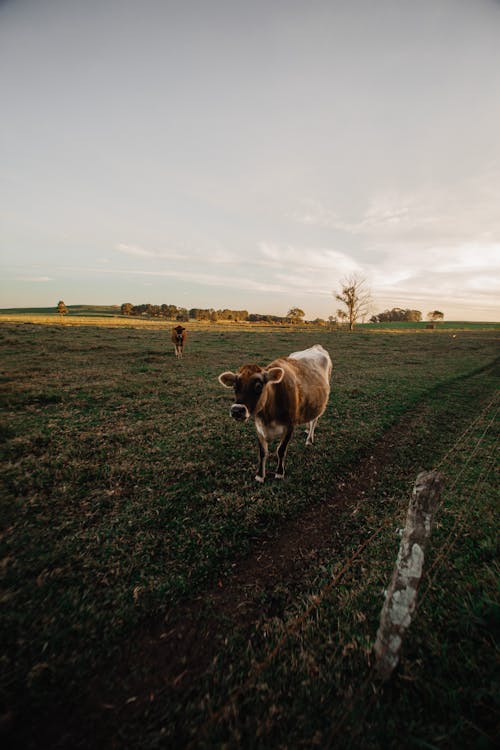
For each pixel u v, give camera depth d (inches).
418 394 450.3
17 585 126.3
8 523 162.2
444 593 118.2
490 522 159.5
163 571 135.2
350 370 636.7
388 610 88.2
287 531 164.6
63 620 112.9
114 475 210.1
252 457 240.8
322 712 85.7
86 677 97.7
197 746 80.7
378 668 91.3
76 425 291.3
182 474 212.1
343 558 144.9
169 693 94.4
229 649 105.8
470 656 95.3
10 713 87.4
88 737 84.3
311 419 253.3
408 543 84.8
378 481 217.8
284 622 115.1
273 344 1015.6
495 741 74.9
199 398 386.9
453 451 263.3
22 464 219.1
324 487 205.8
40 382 433.4
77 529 159.3
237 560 144.3
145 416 322.3
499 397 444.1
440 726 79.4
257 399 182.4
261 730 82.5
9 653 101.7
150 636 110.8
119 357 666.8
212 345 951.6
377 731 80.0
